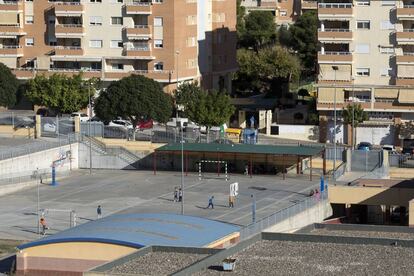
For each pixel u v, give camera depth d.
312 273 102.12
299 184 189.88
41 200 179.88
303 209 165.62
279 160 199.75
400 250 110.38
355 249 110.69
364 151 199.12
